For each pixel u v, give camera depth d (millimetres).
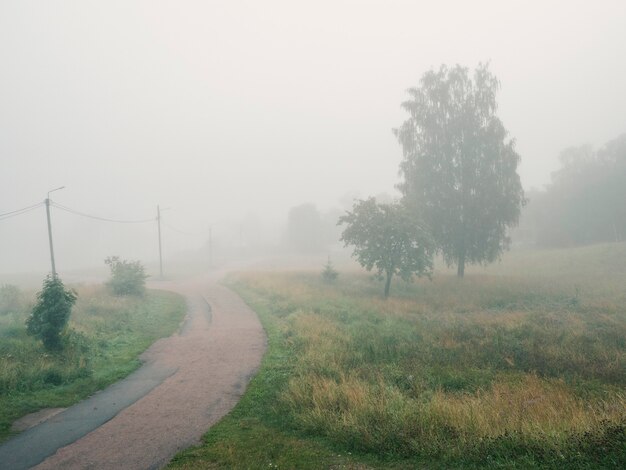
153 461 6414
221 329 17125
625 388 9094
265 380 10438
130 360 12672
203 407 8812
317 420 7449
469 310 20438
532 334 14289
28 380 10109
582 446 5406
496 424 6680
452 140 30938
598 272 31000
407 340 13922
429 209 30281
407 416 7121
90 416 8430
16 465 6375
